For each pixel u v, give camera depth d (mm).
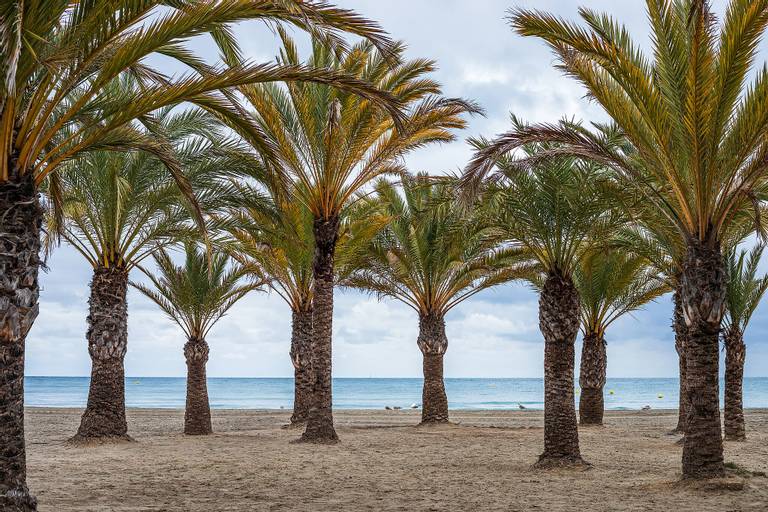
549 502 9867
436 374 24516
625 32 10602
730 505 9375
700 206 10820
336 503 9805
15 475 7371
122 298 17406
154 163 15797
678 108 10523
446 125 16344
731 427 18625
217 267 21141
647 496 10227
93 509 8930
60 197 10445
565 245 13969
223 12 7926
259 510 9195
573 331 13867
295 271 22125
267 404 68938
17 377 7457
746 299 18406
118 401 17438
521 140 11305
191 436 20266
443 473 12898
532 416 37031
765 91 9820
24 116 7609
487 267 22922
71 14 7734
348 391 106812
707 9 9562
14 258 7398
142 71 10359
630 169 11531
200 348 21266
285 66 8664
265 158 10305
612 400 78250
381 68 16094
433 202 16109
